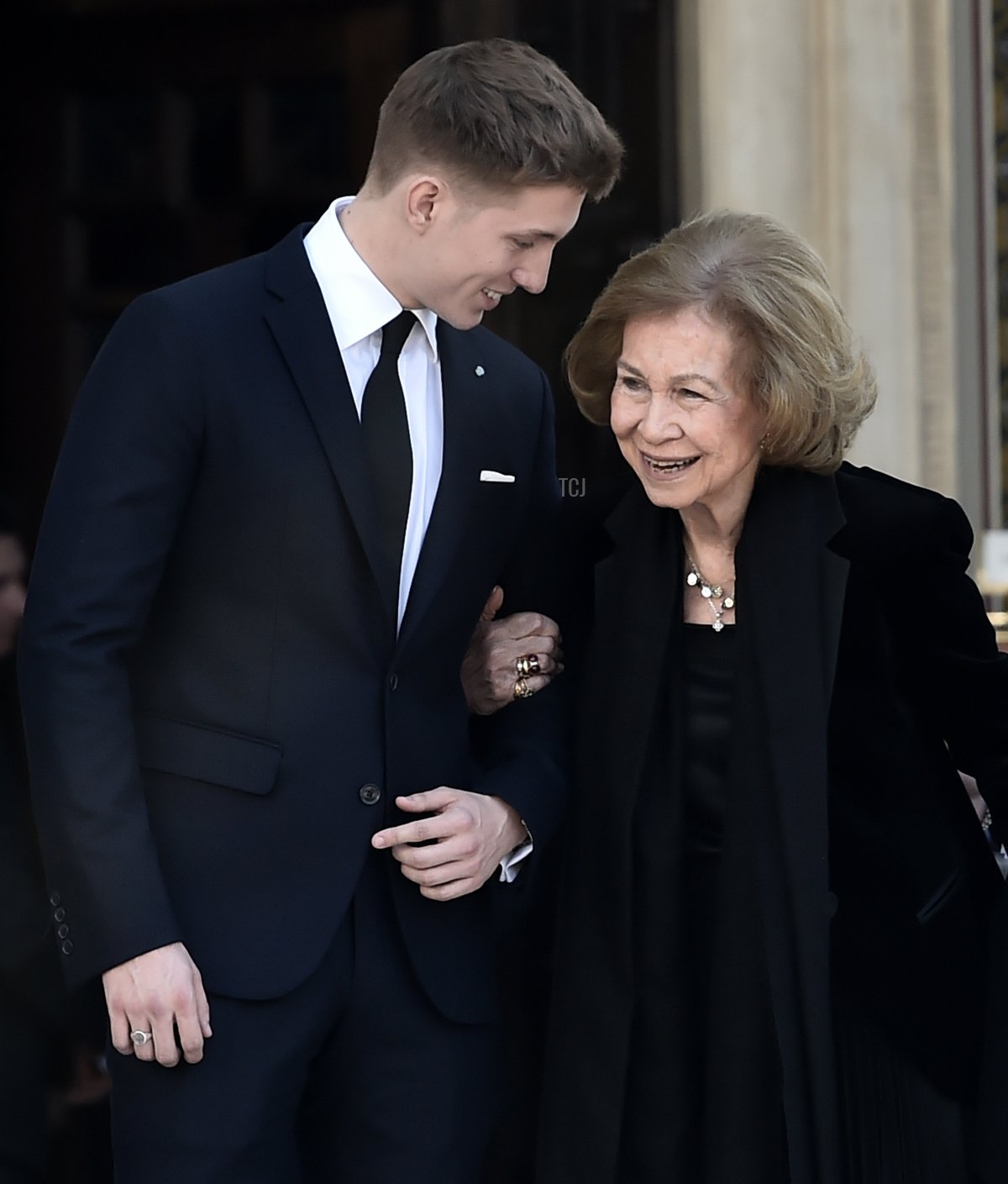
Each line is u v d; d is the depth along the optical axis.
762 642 8.99
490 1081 9.52
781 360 8.61
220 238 16.14
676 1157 9.34
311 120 15.98
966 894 9.38
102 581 8.02
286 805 8.52
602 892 9.42
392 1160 9.07
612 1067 9.30
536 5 15.15
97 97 16.09
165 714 8.51
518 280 8.70
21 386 16.23
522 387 9.61
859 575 9.06
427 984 9.01
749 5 14.67
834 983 9.05
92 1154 11.19
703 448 8.71
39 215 16.16
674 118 15.07
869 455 15.12
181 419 8.20
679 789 9.30
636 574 9.47
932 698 9.31
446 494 9.01
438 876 8.78
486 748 10.05
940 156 15.17
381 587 8.60
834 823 9.00
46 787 7.98
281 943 8.49
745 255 8.71
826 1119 8.68
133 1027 8.07
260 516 8.38
